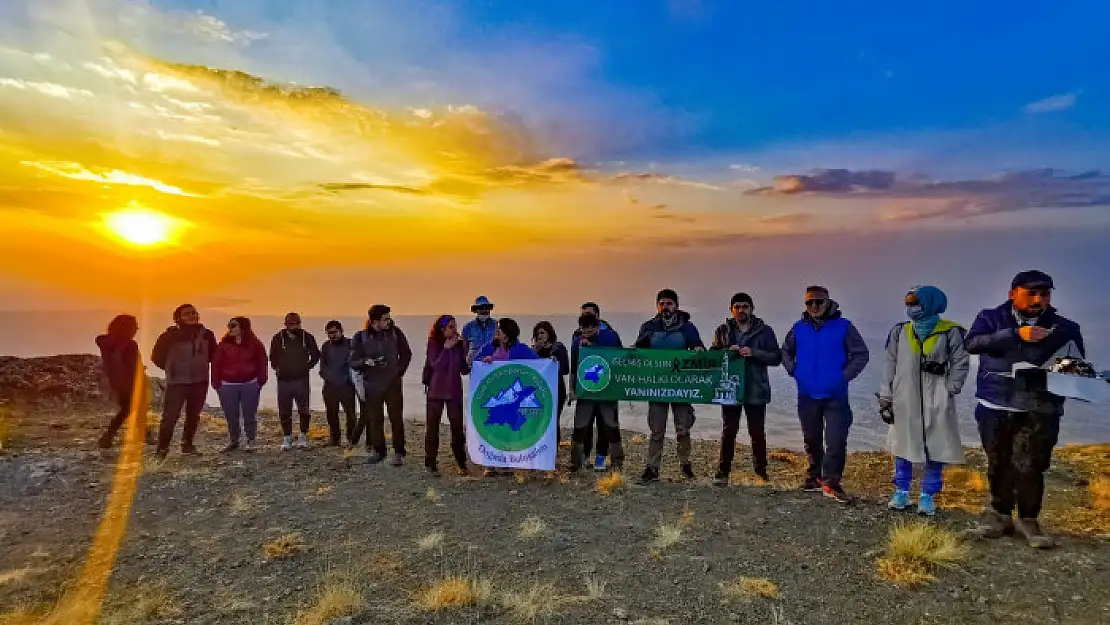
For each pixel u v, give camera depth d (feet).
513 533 20.25
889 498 24.39
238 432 32.35
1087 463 29.86
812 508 21.95
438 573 17.20
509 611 14.97
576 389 27.63
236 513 22.07
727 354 26.45
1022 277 18.10
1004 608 14.83
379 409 30.19
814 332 23.43
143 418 32.63
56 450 30.73
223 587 16.34
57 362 48.70
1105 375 17.26
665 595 15.78
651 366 27.12
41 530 20.22
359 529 20.61
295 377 33.12
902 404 21.06
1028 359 18.30
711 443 42.19
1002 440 18.76
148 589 16.17
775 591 15.84
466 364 28.73
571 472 28.25
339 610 14.85
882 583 16.22
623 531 20.25
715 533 19.86
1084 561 17.01
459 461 28.40
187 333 30.42
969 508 22.76
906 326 21.42
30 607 15.21
